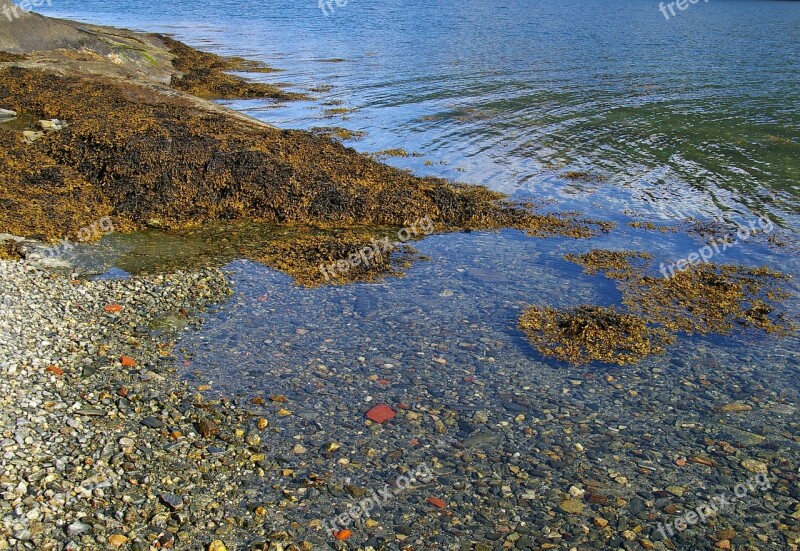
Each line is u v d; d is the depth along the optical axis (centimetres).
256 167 1695
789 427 895
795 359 1064
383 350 1071
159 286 1260
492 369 1023
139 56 3106
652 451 843
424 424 885
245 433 852
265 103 2869
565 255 1460
